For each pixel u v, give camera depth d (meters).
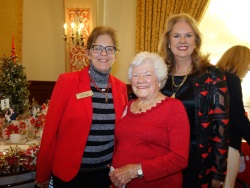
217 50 5.46
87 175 1.99
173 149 1.63
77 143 1.89
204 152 1.96
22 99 3.28
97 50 1.99
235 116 2.09
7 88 3.17
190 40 2.04
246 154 2.75
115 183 1.69
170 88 2.11
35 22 5.96
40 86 5.95
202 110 1.96
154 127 1.70
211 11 5.43
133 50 5.85
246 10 5.31
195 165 1.96
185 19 2.08
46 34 5.98
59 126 1.94
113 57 2.04
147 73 1.77
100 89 2.04
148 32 5.46
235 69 2.34
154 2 5.39
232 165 2.22
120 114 2.02
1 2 5.82
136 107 1.88
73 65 5.74
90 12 5.53
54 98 1.93
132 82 1.83
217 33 5.44
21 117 3.22
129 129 1.76
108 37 2.00
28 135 2.85
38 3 5.92
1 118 2.99
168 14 5.35
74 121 1.89
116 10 5.86
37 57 6.05
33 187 2.28
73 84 1.94
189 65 2.14
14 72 3.22
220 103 1.95
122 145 1.79
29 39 6.00
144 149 1.72
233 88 2.10
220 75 1.99
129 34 5.84
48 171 1.99
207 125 1.96
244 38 5.36
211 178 1.98
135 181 1.75
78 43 5.57
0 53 5.87
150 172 1.61
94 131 1.94
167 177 1.72
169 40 2.18
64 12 5.64
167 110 1.71
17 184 2.12
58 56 6.02
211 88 1.98
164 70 1.82
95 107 1.96
